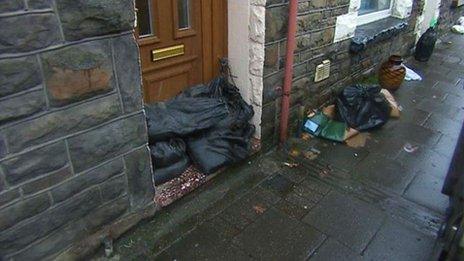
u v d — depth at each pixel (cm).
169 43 257
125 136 197
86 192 190
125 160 202
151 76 256
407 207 253
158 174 240
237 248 217
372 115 353
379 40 421
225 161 259
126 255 210
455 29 736
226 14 277
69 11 154
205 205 247
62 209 183
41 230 178
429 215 246
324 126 339
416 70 522
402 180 281
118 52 179
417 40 565
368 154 313
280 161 299
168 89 270
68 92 166
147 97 258
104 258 207
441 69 530
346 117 345
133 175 210
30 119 158
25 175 163
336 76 370
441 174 290
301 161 300
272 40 269
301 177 280
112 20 169
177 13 254
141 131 204
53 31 152
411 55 569
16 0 139
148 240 220
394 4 486
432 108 404
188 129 247
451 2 675
